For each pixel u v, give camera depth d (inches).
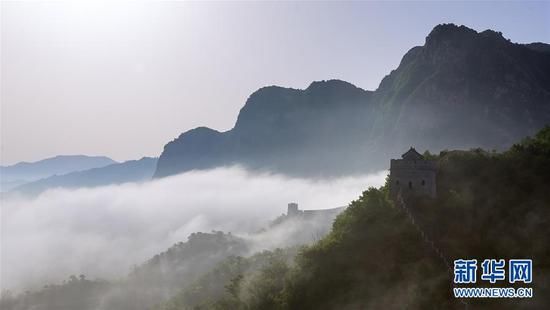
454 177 3651.6
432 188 3388.3
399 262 3016.7
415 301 2716.5
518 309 2529.5
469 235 3093.0
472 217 3218.5
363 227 3348.9
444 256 2952.8
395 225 3250.5
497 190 3462.1
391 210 3371.1
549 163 3671.3
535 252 2908.5
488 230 3117.6
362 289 2940.5
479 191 3462.1
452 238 3085.6
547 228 3053.6
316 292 3115.2
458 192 3447.3
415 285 2812.5
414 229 3169.3
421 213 3260.3
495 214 3238.2
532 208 3240.7
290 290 3297.2
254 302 3634.4
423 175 3385.8
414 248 3065.9
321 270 3218.5
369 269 3051.2
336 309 2906.0
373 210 3415.4
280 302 3321.9
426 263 2938.0
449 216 3228.3
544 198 3324.3
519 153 3865.7
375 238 3213.6
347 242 3292.3
